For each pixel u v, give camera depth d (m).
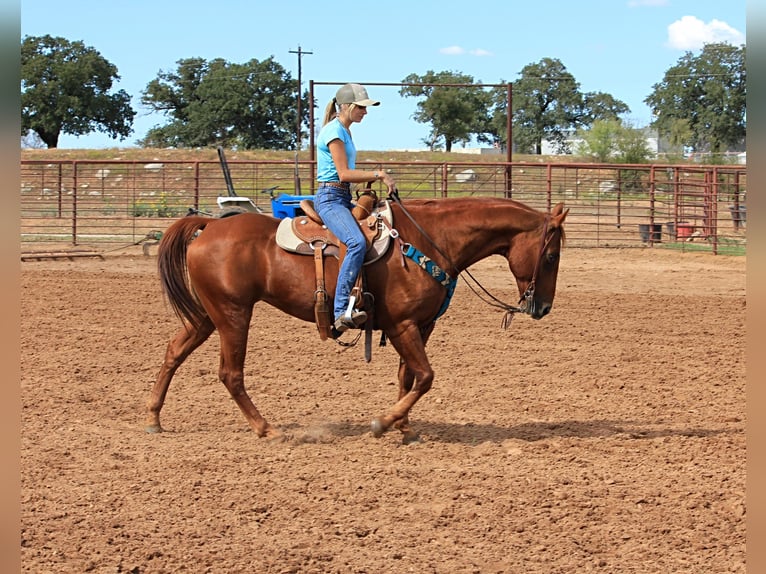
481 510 5.96
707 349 11.77
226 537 5.48
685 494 6.25
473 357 11.20
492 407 8.91
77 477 6.56
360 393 9.42
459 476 6.64
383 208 7.49
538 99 94.81
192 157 53.31
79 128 81.38
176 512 5.88
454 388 9.66
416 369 7.44
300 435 7.72
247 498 6.14
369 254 7.23
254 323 13.49
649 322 13.70
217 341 12.05
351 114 7.27
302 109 86.00
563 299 15.95
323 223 7.43
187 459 7.02
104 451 7.25
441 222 7.49
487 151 82.69
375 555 5.25
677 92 83.62
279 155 54.09
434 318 7.62
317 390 9.53
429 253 7.41
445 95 77.81
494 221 7.52
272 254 7.45
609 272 20.06
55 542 5.35
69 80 80.50
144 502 6.06
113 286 16.81
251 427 7.71
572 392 9.51
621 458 7.15
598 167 24.28
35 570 4.95
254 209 19.89
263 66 86.38
